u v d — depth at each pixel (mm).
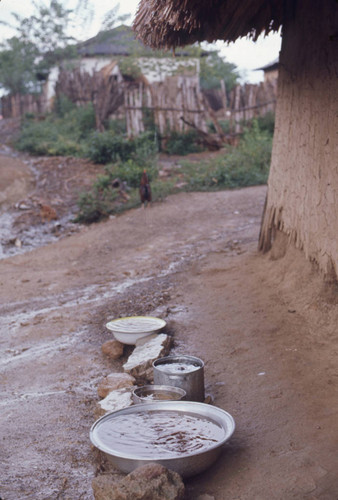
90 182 14039
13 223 11523
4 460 3396
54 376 4770
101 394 4148
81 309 6363
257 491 2781
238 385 4094
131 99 17516
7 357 5266
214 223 9797
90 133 19641
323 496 2670
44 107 27641
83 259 8734
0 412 4137
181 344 4996
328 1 4844
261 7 5473
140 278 7246
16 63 24844
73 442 3609
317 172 5109
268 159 13742
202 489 2879
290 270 5723
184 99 17422
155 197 11805
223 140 17297
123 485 2627
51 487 3076
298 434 3287
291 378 4051
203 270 7012
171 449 2932
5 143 22438
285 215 6090
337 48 4699
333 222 4828
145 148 14820
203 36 5633
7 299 7074
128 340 5027
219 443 2840
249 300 5684
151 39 5477
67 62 24641
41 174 15219
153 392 3770
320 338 4637
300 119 5578
